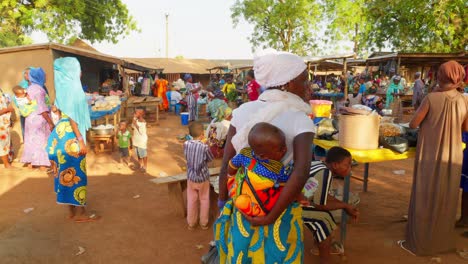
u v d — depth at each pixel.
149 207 5.19
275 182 1.91
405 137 3.90
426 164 3.56
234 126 2.17
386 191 5.80
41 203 5.30
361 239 4.13
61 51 10.60
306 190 3.06
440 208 3.61
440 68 3.50
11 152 7.45
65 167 4.43
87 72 16.88
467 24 20.69
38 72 6.86
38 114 6.76
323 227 3.28
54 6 20.28
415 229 3.72
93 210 5.04
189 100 13.70
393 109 13.64
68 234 4.29
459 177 3.59
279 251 1.95
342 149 3.31
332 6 27.20
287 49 33.22
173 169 7.39
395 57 17.34
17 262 3.60
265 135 1.83
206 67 35.59
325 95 17.80
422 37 23.20
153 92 19.34
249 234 1.98
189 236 4.27
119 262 3.67
